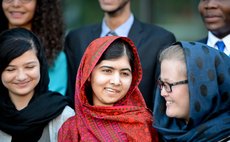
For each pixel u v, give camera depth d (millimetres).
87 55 6375
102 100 6270
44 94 6754
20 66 6469
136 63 6449
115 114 6227
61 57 8219
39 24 8406
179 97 5668
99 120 6223
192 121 5625
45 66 6824
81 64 6363
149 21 12992
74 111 6832
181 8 12727
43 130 6652
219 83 5648
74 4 13320
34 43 6645
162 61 5824
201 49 5676
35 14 8375
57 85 7953
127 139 6090
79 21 13273
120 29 8164
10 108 6617
